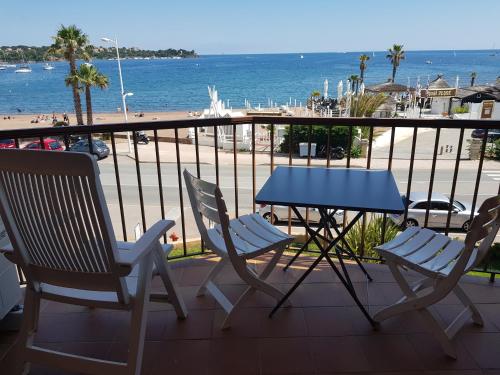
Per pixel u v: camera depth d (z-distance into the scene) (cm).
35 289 148
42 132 208
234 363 161
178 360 163
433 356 164
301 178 204
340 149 1513
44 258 139
